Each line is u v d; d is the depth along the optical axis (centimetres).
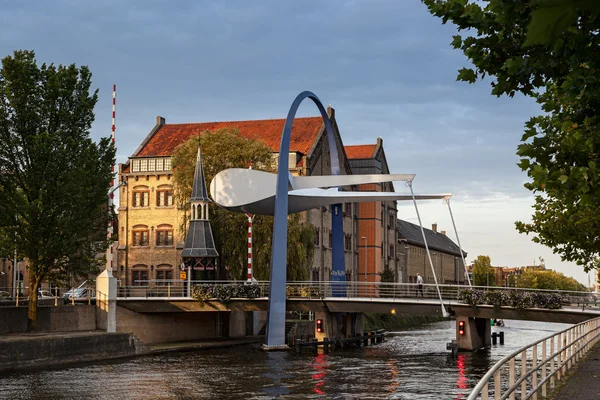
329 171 8775
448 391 3166
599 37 702
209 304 5531
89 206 4772
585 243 3297
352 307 5319
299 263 6072
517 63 748
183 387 3347
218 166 6366
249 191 5191
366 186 9838
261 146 6488
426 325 9512
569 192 957
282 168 4944
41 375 3750
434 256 15525
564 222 3297
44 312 4819
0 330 4459
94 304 5581
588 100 905
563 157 982
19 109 4556
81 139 4772
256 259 6050
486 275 14938
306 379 3612
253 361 4484
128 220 8125
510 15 711
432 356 4847
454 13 945
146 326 5603
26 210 4412
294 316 7438
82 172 4616
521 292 4900
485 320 5600
